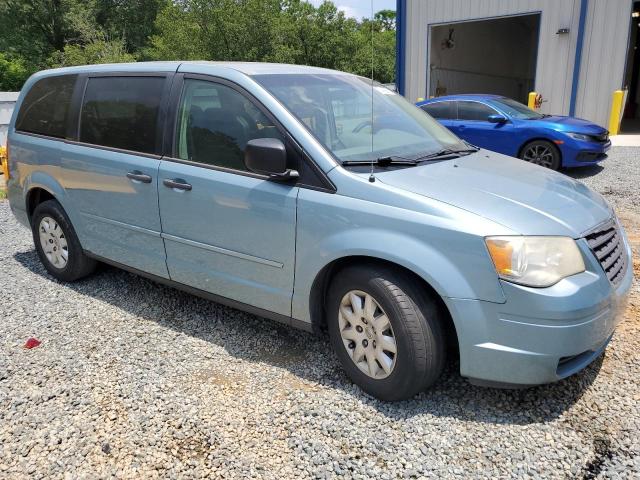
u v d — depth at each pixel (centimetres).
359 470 236
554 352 242
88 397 292
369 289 272
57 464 243
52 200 448
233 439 257
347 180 279
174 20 3084
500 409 275
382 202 267
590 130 877
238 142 320
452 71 1944
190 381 306
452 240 248
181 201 342
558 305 237
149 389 298
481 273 244
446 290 249
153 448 252
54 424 270
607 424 261
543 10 1408
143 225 372
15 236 611
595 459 239
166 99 355
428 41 1656
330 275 297
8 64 3472
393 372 270
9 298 425
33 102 460
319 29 3228
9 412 280
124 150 377
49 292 436
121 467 241
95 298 422
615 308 262
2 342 354
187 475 236
